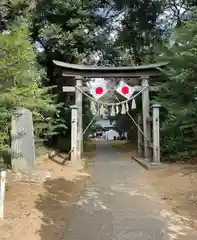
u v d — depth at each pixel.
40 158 11.12
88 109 18.58
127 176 9.27
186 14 15.30
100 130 56.31
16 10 8.00
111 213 5.34
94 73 12.30
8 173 7.57
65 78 15.09
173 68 10.46
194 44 8.80
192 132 10.56
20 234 4.06
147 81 12.27
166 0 15.75
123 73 12.31
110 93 16.78
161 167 10.05
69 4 12.77
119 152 19.23
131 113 20.09
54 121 12.76
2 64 4.76
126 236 4.20
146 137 12.26
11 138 8.14
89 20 13.95
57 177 8.48
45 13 12.91
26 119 8.28
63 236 4.21
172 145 10.96
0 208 4.49
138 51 16.92
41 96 10.01
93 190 7.25
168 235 4.22
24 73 5.39
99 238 4.14
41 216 4.96
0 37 4.74
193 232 4.34
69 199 6.38
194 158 10.27
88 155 17.03
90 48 14.59
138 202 6.07
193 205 5.54
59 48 13.36
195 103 9.90
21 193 6.24
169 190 6.94
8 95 5.01
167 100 10.97
